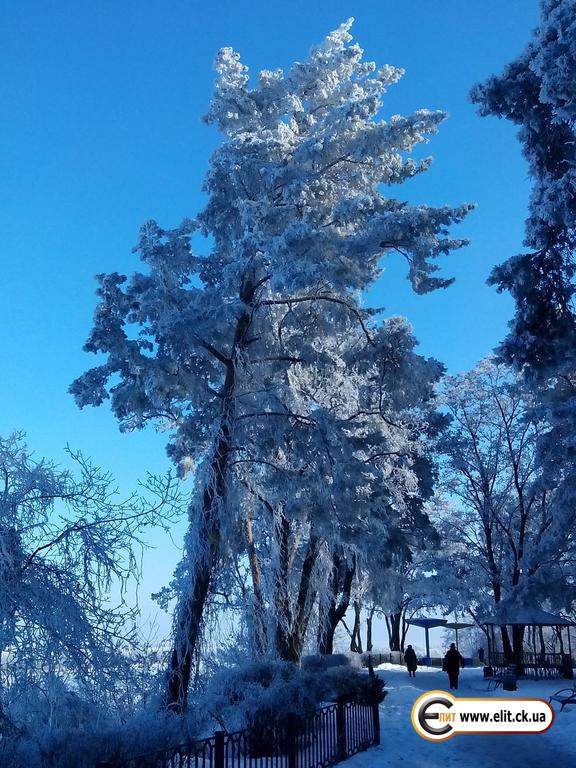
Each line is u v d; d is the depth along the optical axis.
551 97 15.66
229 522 19.45
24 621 11.46
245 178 21.97
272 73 24.02
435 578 42.00
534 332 18.97
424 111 20.36
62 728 10.79
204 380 21.77
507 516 42.66
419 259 19.69
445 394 41.62
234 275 20.48
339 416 24.64
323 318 23.31
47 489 12.31
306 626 24.70
